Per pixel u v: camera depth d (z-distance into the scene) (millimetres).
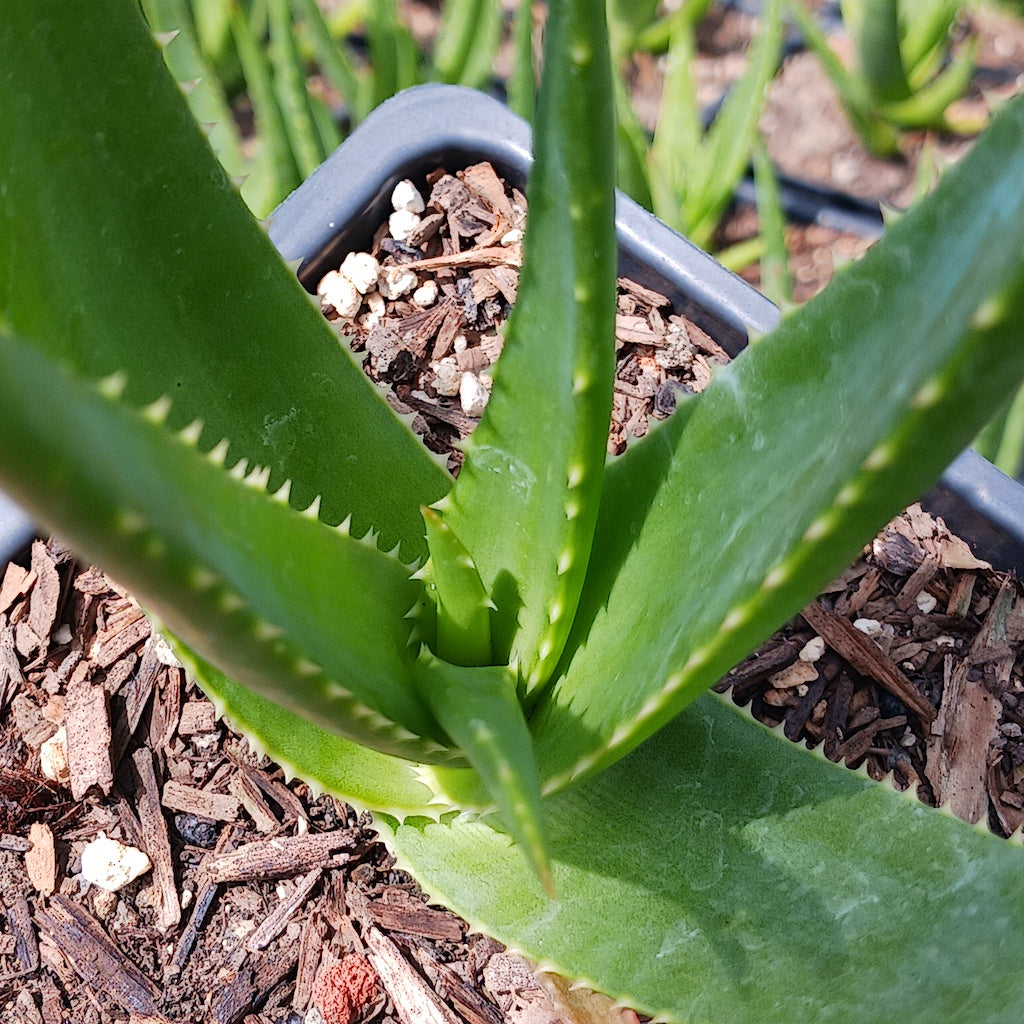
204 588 67
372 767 130
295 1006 145
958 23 358
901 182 337
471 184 203
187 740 162
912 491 73
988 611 177
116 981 145
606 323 103
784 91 355
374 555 112
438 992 146
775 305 187
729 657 92
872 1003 117
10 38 97
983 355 64
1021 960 115
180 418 124
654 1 337
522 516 122
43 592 166
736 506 106
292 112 220
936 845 125
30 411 52
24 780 155
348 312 193
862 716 169
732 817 129
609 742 106
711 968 121
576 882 127
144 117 110
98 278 112
